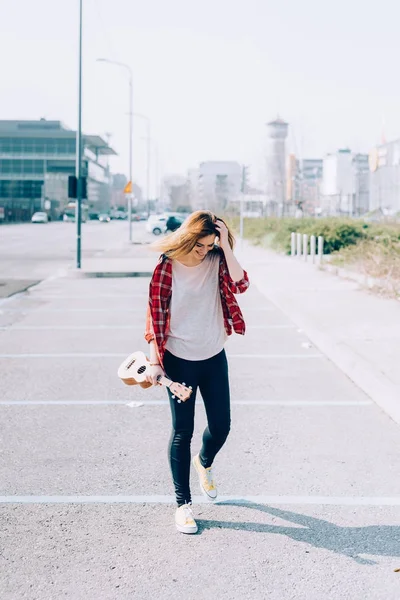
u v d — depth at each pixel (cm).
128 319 1403
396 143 7262
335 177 9206
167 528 464
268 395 823
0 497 514
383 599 377
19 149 13662
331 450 625
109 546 437
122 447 630
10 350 1090
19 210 11275
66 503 504
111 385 868
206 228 448
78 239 2367
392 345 1020
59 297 1761
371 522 475
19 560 418
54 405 776
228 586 389
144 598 376
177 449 465
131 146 4578
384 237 2269
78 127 2330
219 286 473
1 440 649
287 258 3017
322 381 895
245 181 3588
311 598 377
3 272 2438
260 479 554
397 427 699
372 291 1716
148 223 6278
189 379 464
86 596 377
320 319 1277
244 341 1175
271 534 455
